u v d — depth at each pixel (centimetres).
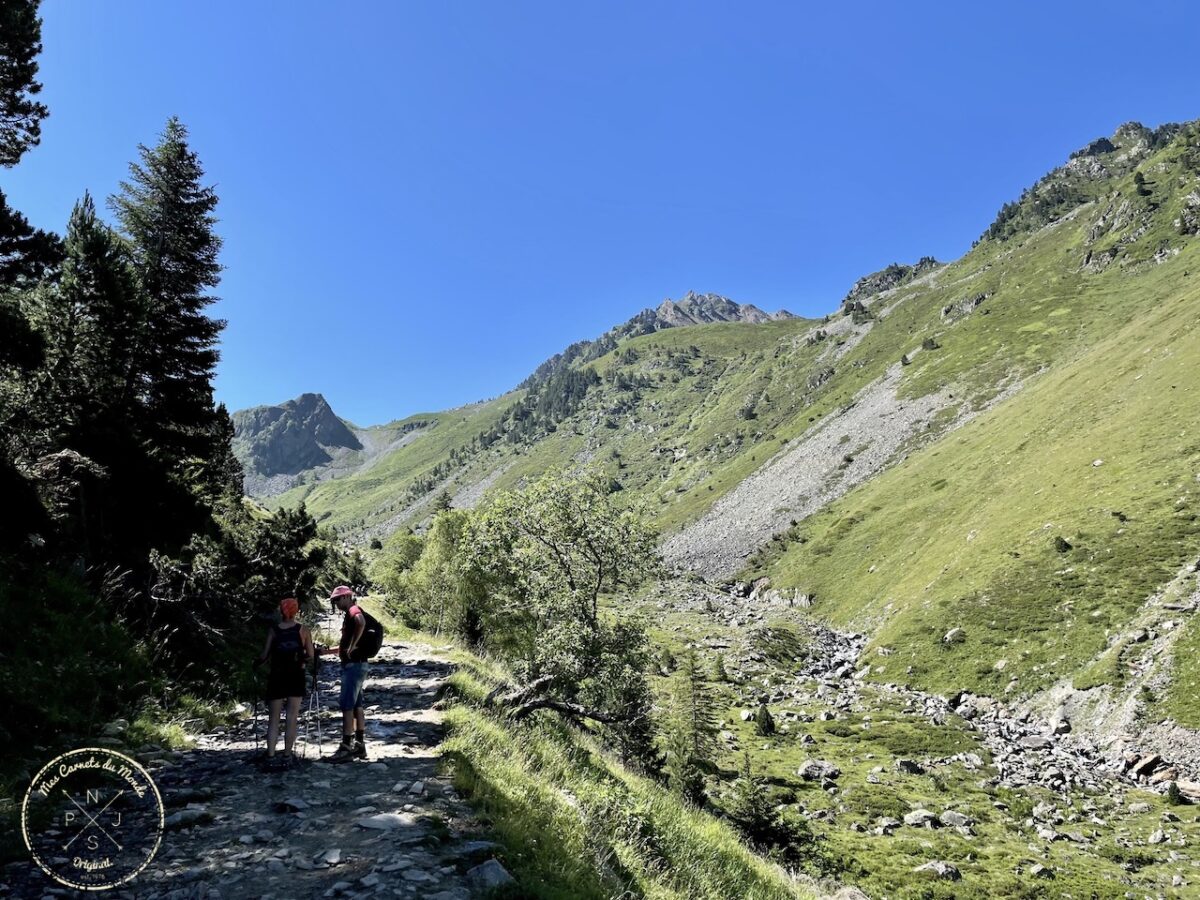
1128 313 14425
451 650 2892
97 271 2220
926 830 3400
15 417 1620
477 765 1015
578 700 2253
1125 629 5075
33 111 2258
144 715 1116
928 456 12488
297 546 3512
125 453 1838
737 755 4722
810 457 16950
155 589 1553
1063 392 10744
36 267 2323
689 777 2797
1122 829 3391
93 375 1988
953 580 7231
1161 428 7394
